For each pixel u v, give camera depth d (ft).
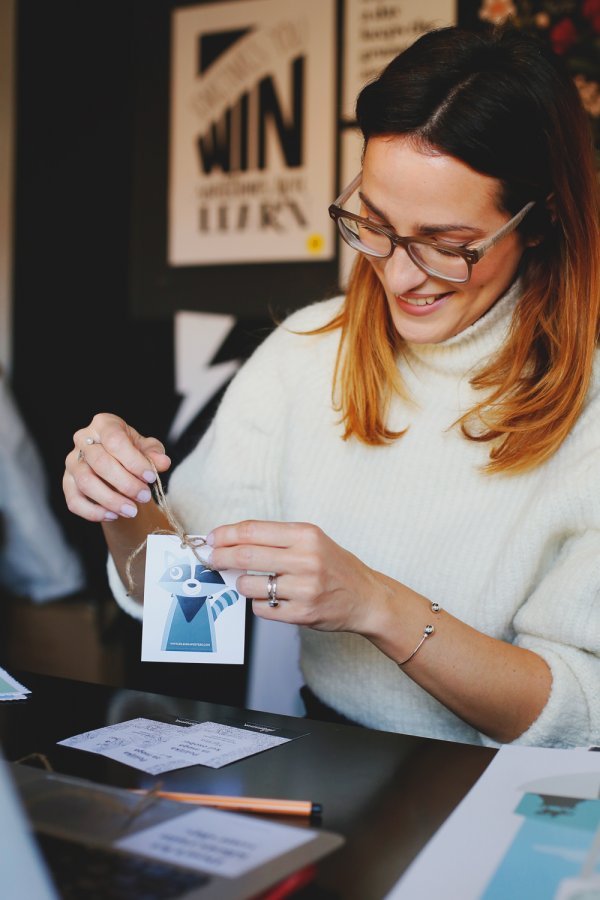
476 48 3.65
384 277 4.01
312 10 9.01
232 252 9.53
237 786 2.80
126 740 3.18
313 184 9.14
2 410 8.42
